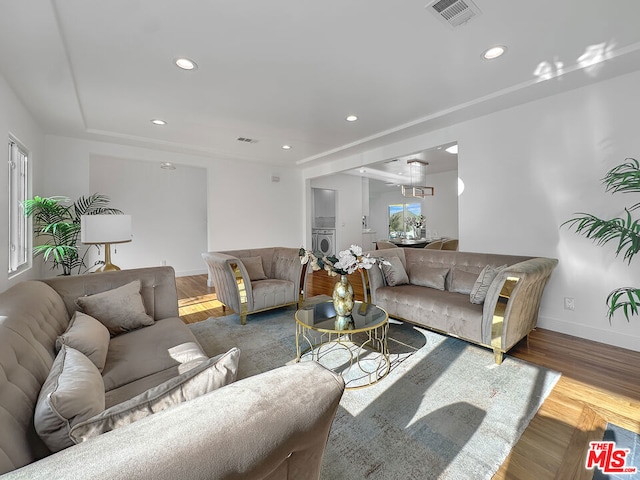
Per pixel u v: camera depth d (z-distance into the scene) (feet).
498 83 9.26
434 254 11.75
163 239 21.35
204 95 9.91
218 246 18.94
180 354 5.62
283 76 8.73
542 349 8.57
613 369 7.39
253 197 20.36
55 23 6.12
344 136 14.55
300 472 2.52
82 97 9.87
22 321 4.23
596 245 9.09
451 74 8.71
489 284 8.52
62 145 13.73
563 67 8.35
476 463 4.62
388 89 9.62
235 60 7.86
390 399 6.27
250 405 2.18
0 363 3.05
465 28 6.67
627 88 8.45
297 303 12.84
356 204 27.14
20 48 6.89
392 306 10.52
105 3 5.75
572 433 5.24
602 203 8.93
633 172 7.47
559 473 4.42
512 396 6.32
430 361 7.91
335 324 7.52
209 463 1.80
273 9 6.03
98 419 2.40
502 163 11.05
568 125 9.52
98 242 8.93
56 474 1.54
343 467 4.57
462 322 8.53
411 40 7.09
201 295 15.89
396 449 4.92
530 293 8.14
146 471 1.63
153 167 20.90
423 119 12.08
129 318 6.79
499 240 11.19
